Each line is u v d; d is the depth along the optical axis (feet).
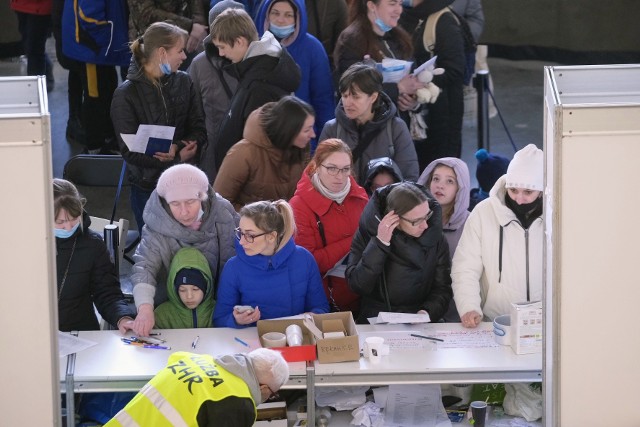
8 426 36.27
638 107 34.58
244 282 46.44
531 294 47.21
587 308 36.29
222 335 45.57
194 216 47.09
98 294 47.50
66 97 91.97
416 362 43.04
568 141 34.91
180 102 56.39
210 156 59.16
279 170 52.70
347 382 42.32
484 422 43.86
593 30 103.65
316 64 61.11
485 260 47.50
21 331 35.60
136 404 38.60
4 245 34.78
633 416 37.27
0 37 102.01
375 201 46.52
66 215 45.75
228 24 55.16
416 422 43.86
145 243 47.70
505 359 43.45
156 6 69.41
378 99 55.16
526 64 106.73
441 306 47.70
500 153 82.02
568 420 37.35
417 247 46.32
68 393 41.83
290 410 45.14
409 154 55.36
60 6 75.87
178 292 46.34
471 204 57.47
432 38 64.18
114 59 72.49
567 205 35.42
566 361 36.81
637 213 35.47
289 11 59.57
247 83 55.42
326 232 50.06
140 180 56.65
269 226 45.29
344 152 49.14
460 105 65.36
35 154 34.24
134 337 45.34
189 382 38.29
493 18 106.73
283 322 44.75
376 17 61.16
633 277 36.01
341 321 44.75
